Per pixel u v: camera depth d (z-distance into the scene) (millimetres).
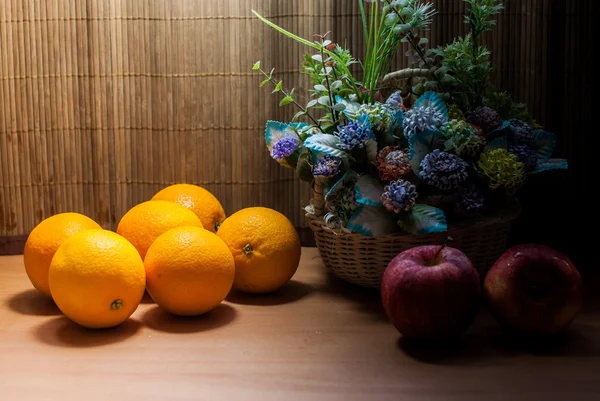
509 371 755
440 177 879
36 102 1130
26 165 1145
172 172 1159
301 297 985
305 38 1120
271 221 966
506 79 1104
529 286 795
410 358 789
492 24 1008
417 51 997
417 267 791
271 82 1136
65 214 972
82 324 858
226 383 731
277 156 987
